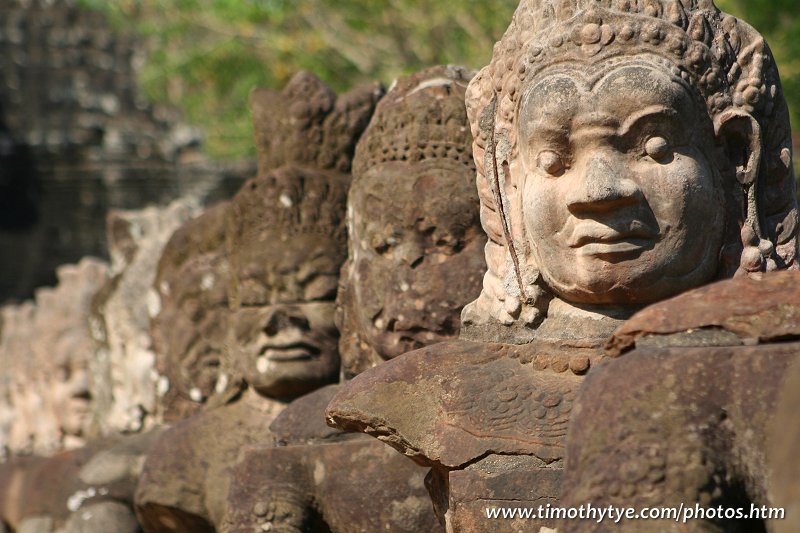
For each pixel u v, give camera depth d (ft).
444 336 24.06
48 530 34.81
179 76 75.05
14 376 51.55
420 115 24.52
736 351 14.80
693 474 14.28
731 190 19.79
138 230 39.81
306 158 29.09
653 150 19.17
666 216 19.16
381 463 23.47
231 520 24.49
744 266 19.60
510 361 19.84
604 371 15.35
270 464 24.49
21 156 90.84
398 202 24.30
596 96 19.22
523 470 18.81
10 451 51.80
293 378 28.25
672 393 14.73
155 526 30.25
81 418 45.62
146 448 34.32
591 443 14.87
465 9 57.77
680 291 19.38
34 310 51.49
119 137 90.02
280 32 65.26
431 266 24.13
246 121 71.10
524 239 20.42
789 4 47.47
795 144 44.73
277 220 28.73
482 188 21.40
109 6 77.82
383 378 20.15
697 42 19.56
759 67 19.89
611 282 19.25
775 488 13.89
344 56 64.39
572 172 19.57
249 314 28.96
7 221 90.84
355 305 25.86
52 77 94.22
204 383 33.01
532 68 19.93
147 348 37.63
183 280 33.42
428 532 22.89
